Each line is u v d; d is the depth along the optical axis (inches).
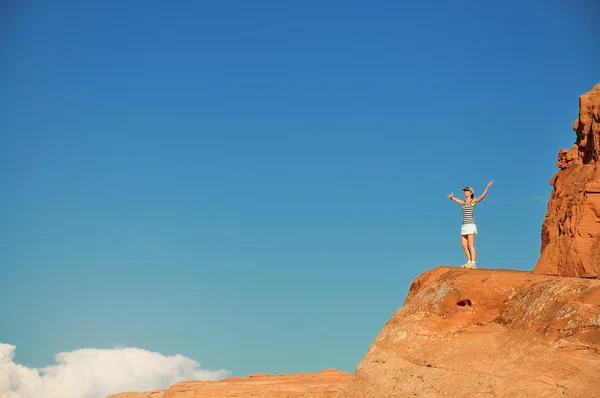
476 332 1055.0
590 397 826.2
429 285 1213.1
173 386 2202.3
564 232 1079.0
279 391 1939.0
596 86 1133.7
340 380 2201.0
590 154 1117.7
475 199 1277.1
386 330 1219.2
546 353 916.6
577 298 933.8
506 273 1126.4
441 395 1007.0
